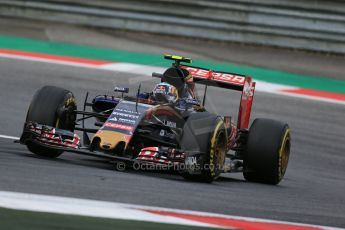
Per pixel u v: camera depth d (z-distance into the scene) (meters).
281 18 73.19
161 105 31.80
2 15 76.50
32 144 31.56
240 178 37.97
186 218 22.94
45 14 76.25
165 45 72.31
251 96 37.59
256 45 73.81
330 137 49.81
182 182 30.30
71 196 23.52
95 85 55.66
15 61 60.81
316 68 69.38
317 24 72.75
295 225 24.77
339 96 61.19
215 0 74.00
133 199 24.58
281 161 35.22
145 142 32.09
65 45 69.44
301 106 56.59
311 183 37.97
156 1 75.06
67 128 32.06
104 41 72.12
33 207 21.38
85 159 34.03
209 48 72.50
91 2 75.75
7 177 25.16
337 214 28.97
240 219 24.20
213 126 30.67
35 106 31.34
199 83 36.19
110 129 29.89
